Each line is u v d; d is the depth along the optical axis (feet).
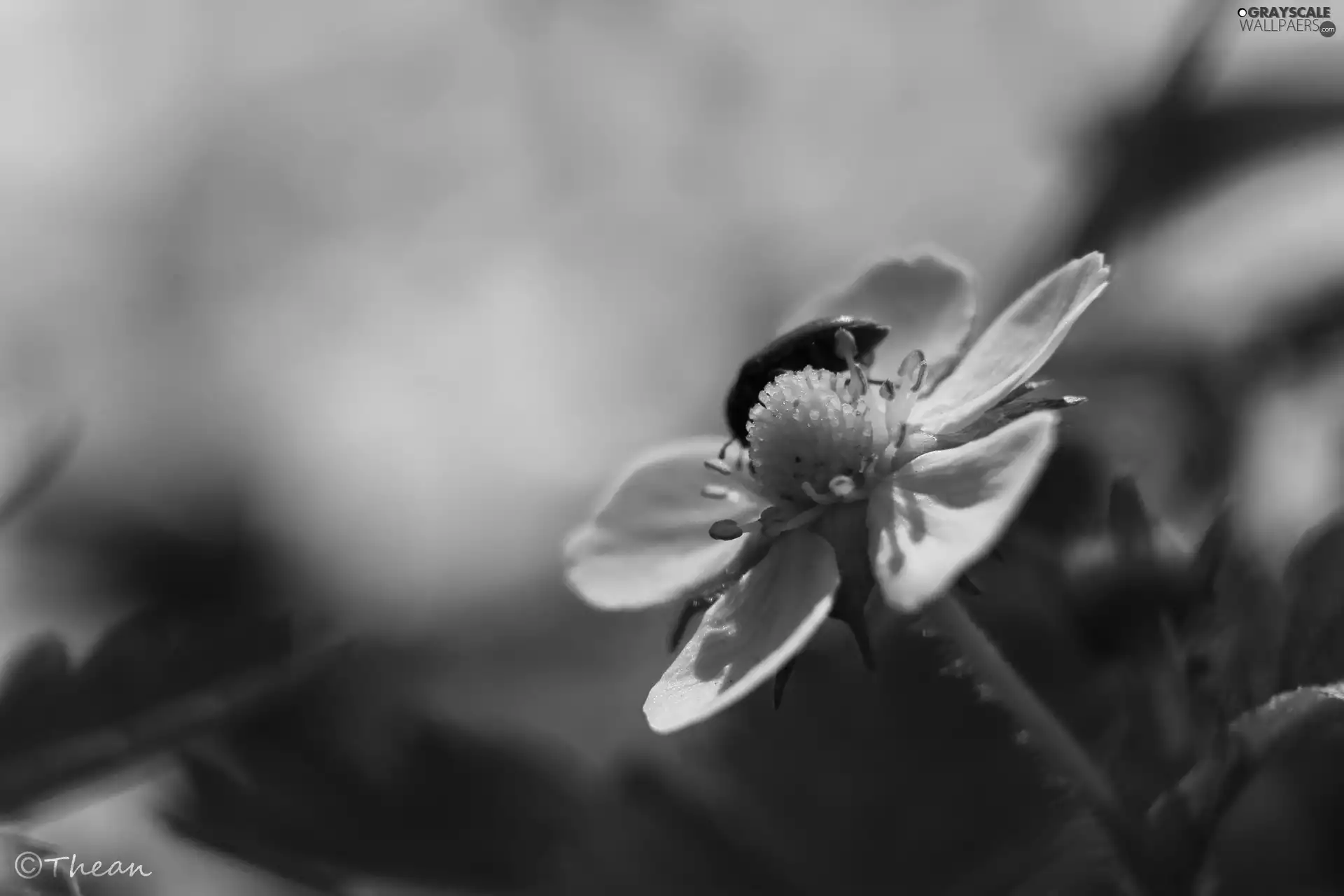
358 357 0.76
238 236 0.77
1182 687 0.41
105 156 0.78
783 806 0.46
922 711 0.46
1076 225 0.53
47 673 0.44
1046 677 0.43
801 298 0.72
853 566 0.39
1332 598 0.41
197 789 0.45
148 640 0.44
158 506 0.69
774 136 0.74
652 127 0.75
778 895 0.46
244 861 0.45
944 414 0.40
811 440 0.40
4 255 0.75
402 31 0.78
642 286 0.75
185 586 0.67
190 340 0.75
